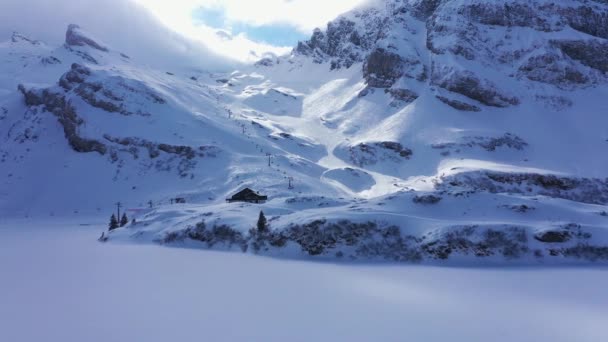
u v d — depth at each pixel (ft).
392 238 180.55
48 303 103.04
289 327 85.81
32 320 89.20
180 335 80.43
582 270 153.38
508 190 517.14
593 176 545.85
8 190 542.16
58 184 536.83
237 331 82.74
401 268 156.15
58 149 613.11
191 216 247.09
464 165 571.28
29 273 142.00
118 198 501.56
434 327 86.84
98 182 533.14
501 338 81.15
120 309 97.30
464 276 141.38
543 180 524.52
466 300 109.19
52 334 80.74
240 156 560.20
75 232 312.29
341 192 509.76
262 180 475.72
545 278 138.92
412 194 226.38
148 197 490.90
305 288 121.19
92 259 173.06
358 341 78.38
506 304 105.60
